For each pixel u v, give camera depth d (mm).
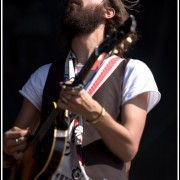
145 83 6078
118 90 6055
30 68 16031
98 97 5988
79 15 6234
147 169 15438
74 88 5398
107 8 6367
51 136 5793
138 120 5938
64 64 6383
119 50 6395
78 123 5945
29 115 6473
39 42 16141
